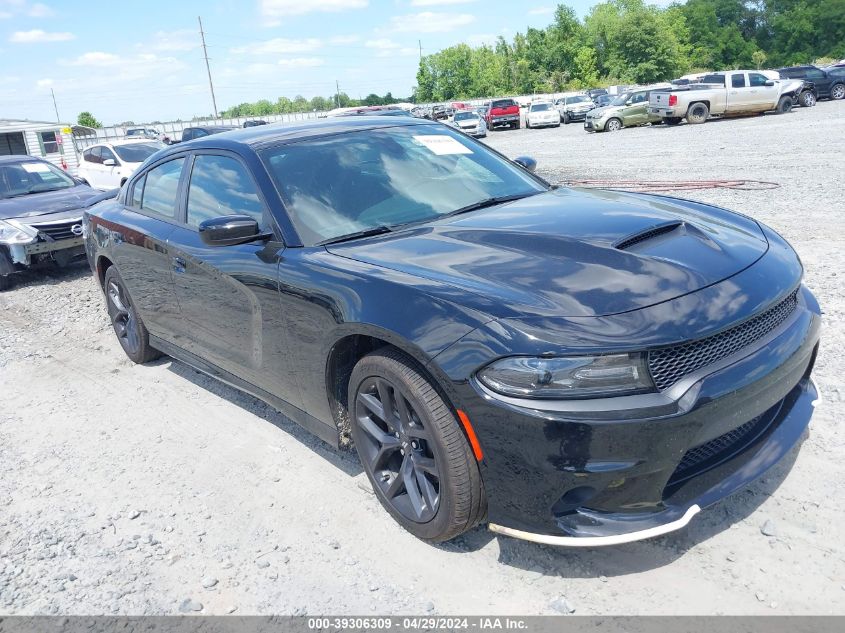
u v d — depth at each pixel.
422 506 2.71
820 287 5.27
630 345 2.14
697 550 2.54
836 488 2.80
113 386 4.91
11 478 3.68
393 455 2.90
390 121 4.12
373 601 2.48
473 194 3.55
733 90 25.19
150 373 5.10
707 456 2.46
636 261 2.52
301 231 3.20
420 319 2.46
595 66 81.25
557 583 2.47
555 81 79.81
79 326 6.57
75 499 3.40
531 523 2.31
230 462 3.61
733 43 89.06
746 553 2.50
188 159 4.17
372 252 2.92
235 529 3.01
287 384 3.31
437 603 2.44
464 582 2.53
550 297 2.35
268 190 3.36
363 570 2.66
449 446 2.46
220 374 4.06
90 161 16.03
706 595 2.32
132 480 3.53
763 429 2.61
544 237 2.77
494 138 30.28
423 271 2.65
